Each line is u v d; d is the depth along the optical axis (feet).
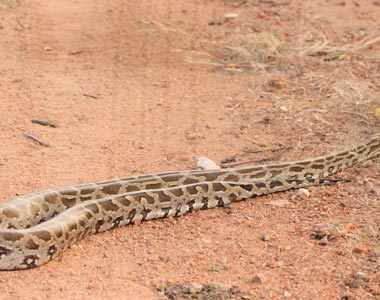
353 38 69.46
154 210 44.83
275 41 66.74
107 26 71.72
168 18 73.67
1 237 38.63
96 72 63.93
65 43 68.69
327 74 62.54
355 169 51.11
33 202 43.78
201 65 65.46
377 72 63.00
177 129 55.57
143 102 59.41
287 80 62.39
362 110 57.57
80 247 41.47
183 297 37.14
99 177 49.19
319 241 42.06
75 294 37.27
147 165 50.85
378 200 46.37
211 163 50.16
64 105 58.44
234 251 41.32
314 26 72.28
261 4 77.77
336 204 46.26
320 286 38.34
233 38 69.92
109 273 39.14
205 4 77.82
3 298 36.78
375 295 37.65
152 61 65.98
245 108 58.39
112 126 55.88
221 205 46.60
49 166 50.26
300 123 56.08
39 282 38.14
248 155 52.21
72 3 77.20
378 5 76.95
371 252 40.98
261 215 45.27
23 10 74.95
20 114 56.65
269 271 39.52
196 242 42.27
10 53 66.59
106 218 43.27
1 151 51.67
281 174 49.29
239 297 37.19
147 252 41.24
